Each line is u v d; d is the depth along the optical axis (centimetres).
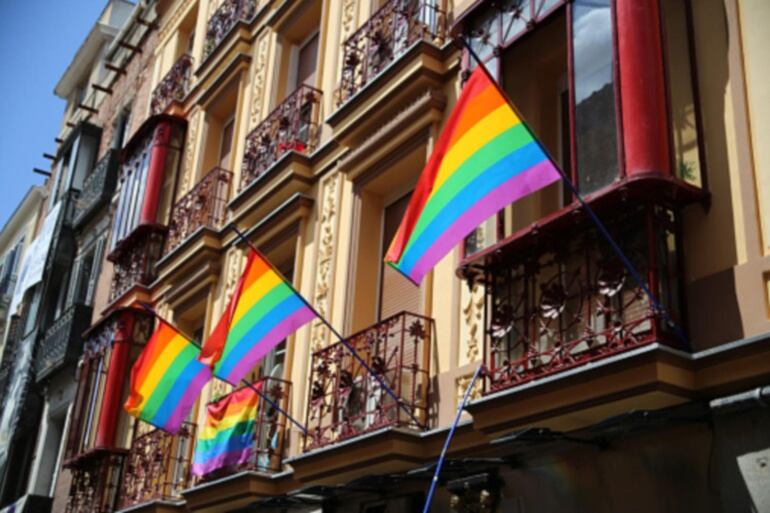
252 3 1692
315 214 1237
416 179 1090
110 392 1655
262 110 1511
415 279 764
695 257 670
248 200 1390
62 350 2055
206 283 1495
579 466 715
